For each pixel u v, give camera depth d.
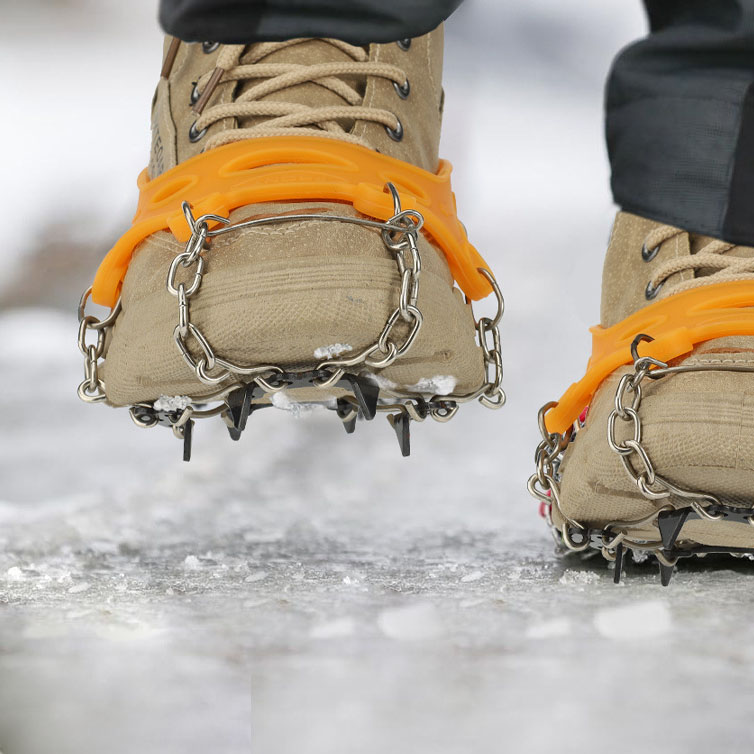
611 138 3.15
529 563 3.32
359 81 3.54
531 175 14.93
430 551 3.62
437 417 3.16
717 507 2.73
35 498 5.49
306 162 3.21
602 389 3.16
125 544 3.75
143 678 1.88
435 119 3.75
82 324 3.28
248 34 3.07
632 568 3.17
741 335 2.87
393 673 1.92
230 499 5.08
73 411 7.94
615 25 17.23
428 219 3.18
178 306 2.92
